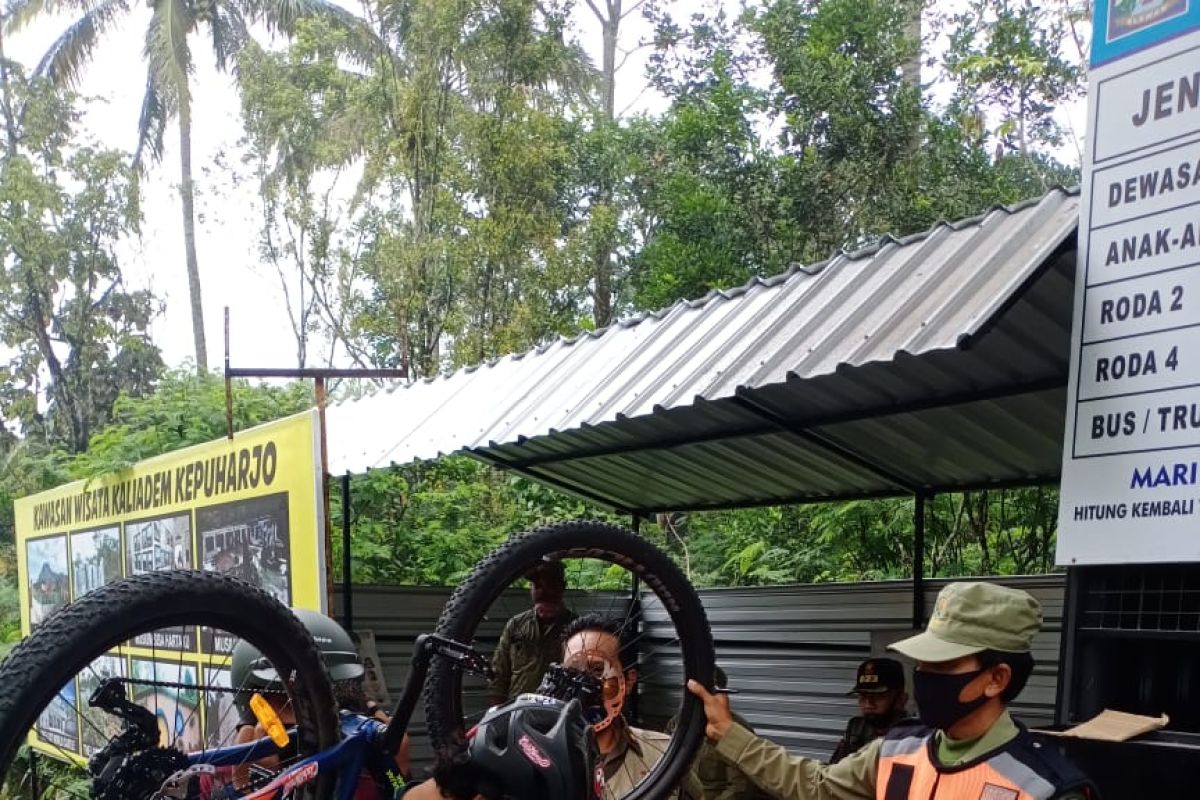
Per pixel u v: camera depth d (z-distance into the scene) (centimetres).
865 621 613
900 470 560
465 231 1532
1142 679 312
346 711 326
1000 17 1245
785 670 652
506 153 1532
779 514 1020
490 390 578
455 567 930
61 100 1931
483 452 601
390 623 695
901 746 266
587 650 357
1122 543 301
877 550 927
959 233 422
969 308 342
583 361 537
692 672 330
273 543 620
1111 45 324
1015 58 1180
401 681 690
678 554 1145
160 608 240
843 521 926
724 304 503
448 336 1575
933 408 448
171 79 2205
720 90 1351
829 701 624
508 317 1552
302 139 1753
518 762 233
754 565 988
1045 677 516
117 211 1939
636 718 658
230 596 252
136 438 1009
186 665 588
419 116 1580
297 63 1802
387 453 578
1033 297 360
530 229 1532
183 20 2197
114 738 271
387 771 275
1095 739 276
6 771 218
